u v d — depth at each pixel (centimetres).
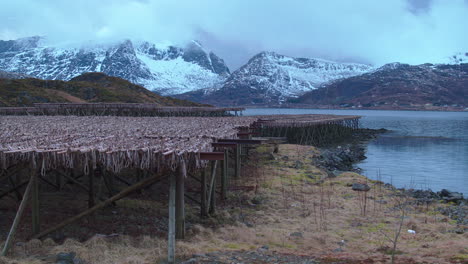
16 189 1327
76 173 1812
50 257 852
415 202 1605
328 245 1030
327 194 1683
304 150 3100
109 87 9025
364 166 3141
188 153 927
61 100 6906
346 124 6531
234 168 2197
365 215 1358
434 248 984
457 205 1641
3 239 977
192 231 1112
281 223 1249
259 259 884
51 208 1298
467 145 4591
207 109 5497
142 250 938
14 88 6606
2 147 962
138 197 1514
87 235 1052
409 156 3712
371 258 895
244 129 2214
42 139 1143
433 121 10406
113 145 1000
